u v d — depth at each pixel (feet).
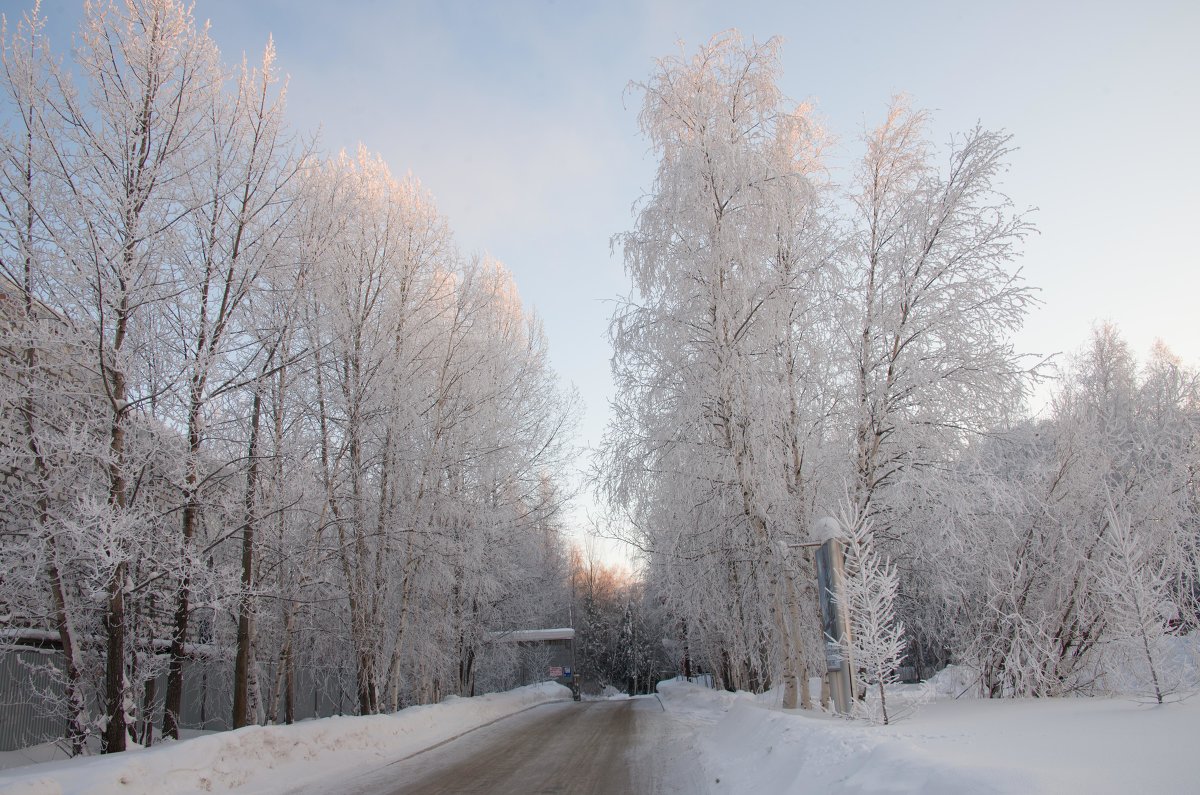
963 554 36.32
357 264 50.72
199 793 27.27
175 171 34.88
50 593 34.37
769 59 42.80
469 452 59.93
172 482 35.35
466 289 58.70
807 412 42.47
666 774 31.48
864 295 40.22
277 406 42.34
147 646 39.50
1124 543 26.22
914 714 28.91
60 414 33.12
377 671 53.42
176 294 34.14
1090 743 16.55
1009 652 37.40
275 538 44.24
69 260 31.30
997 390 36.73
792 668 38.91
